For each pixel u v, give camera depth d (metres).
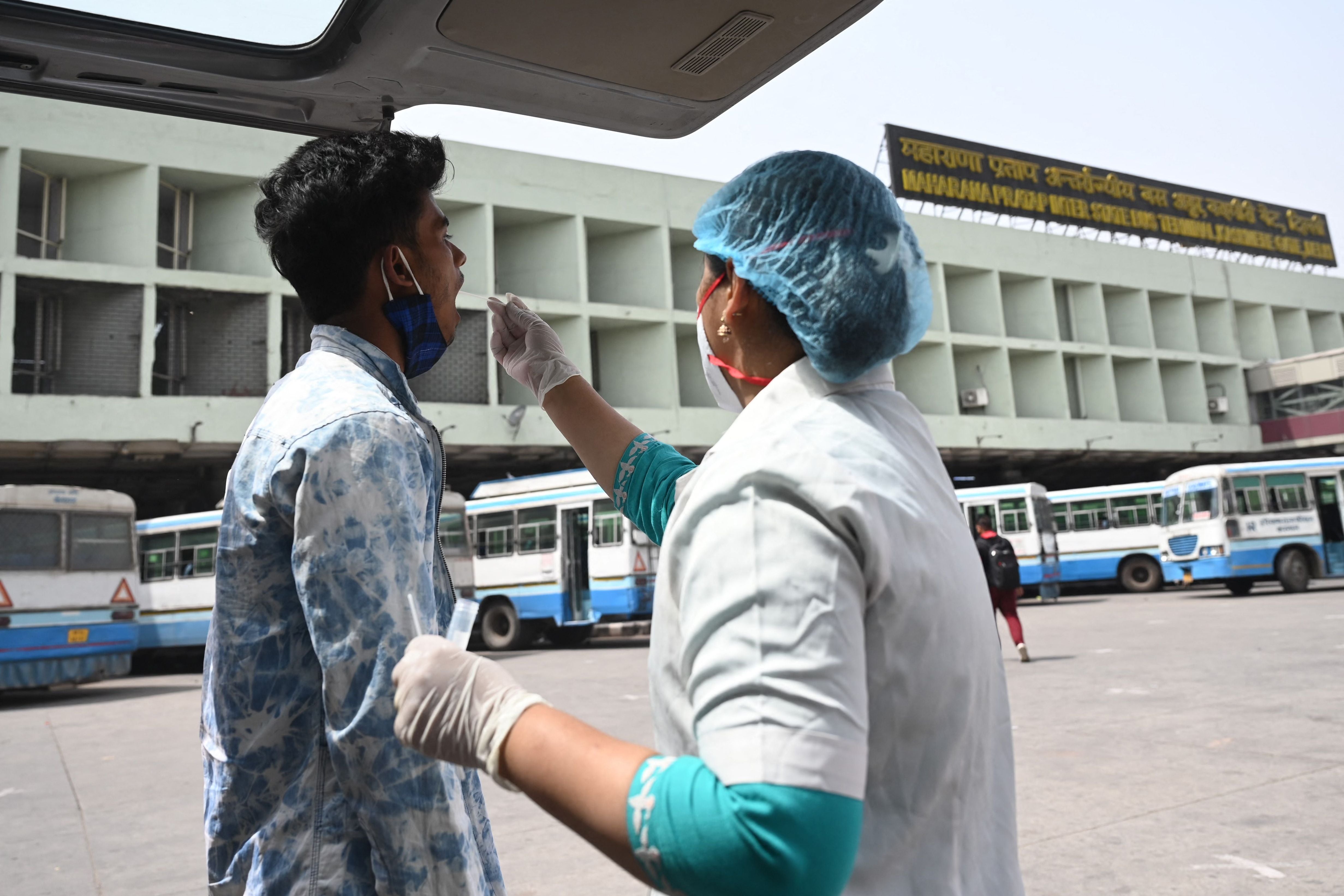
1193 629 11.93
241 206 20.59
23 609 11.09
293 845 1.20
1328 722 5.70
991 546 9.85
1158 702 6.76
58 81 1.60
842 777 0.74
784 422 0.92
